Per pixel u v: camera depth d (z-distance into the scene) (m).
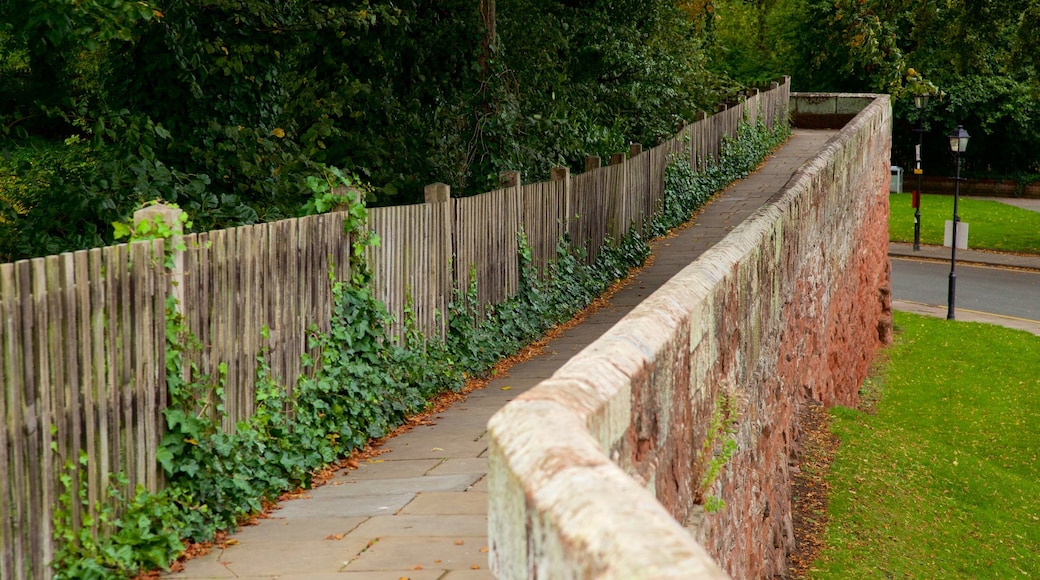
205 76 11.70
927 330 30.23
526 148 17.52
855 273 20.55
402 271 9.50
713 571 1.64
